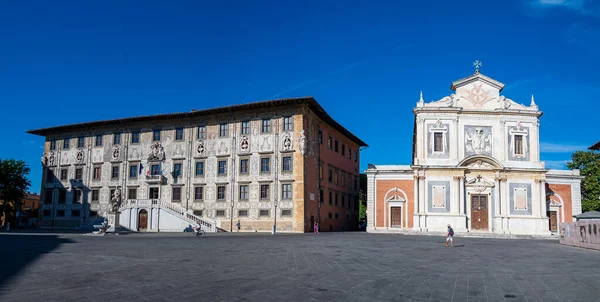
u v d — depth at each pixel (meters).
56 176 68.88
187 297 12.00
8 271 16.53
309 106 58.38
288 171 56.09
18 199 77.75
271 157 57.03
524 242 41.59
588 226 33.25
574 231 35.91
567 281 15.94
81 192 66.62
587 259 24.36
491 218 55.00
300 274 16.53
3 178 74.94
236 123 59.50
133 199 59.34
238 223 56.19
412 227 57.06
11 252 24.09
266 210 56.34
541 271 18.72
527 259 24.08
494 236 51.06
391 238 43.44
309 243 33.84
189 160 61.03
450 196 55.66
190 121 61.84
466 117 57.28
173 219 57.09
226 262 20.22
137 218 58.53
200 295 12.30
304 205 55.41
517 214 54.88
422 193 56.31
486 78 57.62
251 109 58.81
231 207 58.03
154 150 62.72
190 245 30.78
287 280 15.05
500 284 15.05
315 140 61.28
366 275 16.58
